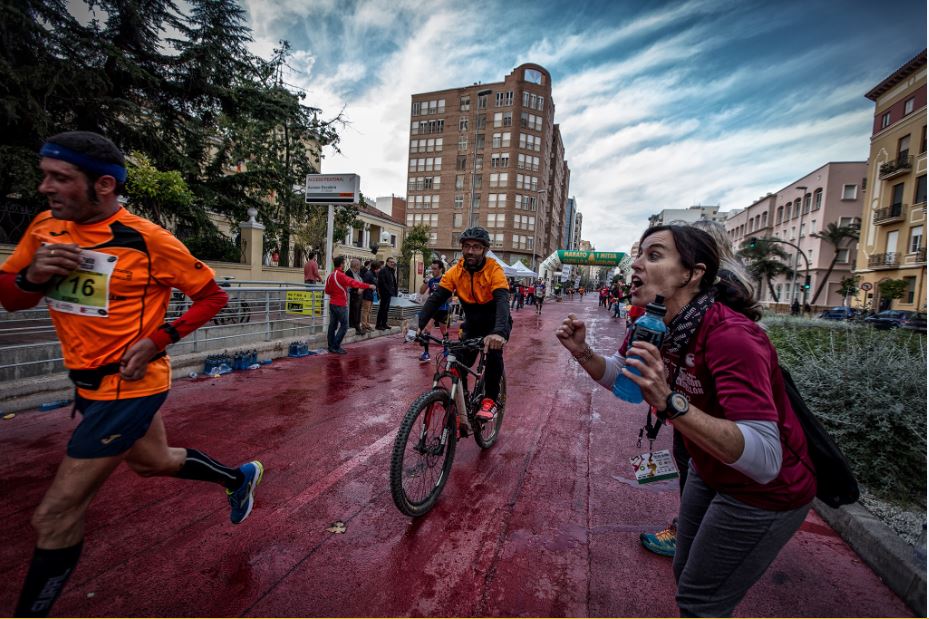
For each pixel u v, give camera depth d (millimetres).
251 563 2230
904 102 28500
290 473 3271
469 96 60562
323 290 9094
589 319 20047
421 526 2635
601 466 3652
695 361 1330
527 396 5902
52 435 3707
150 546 2332
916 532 2428
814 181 45656
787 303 49000
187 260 1740
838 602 2098
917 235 27094
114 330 1611
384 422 4488
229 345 7227
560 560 2359
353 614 1921
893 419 3072
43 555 1498
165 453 1927
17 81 10305
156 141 13875
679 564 1670
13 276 1664
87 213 1601
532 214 60312
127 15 13203
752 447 1069
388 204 60375
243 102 16906
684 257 1345
